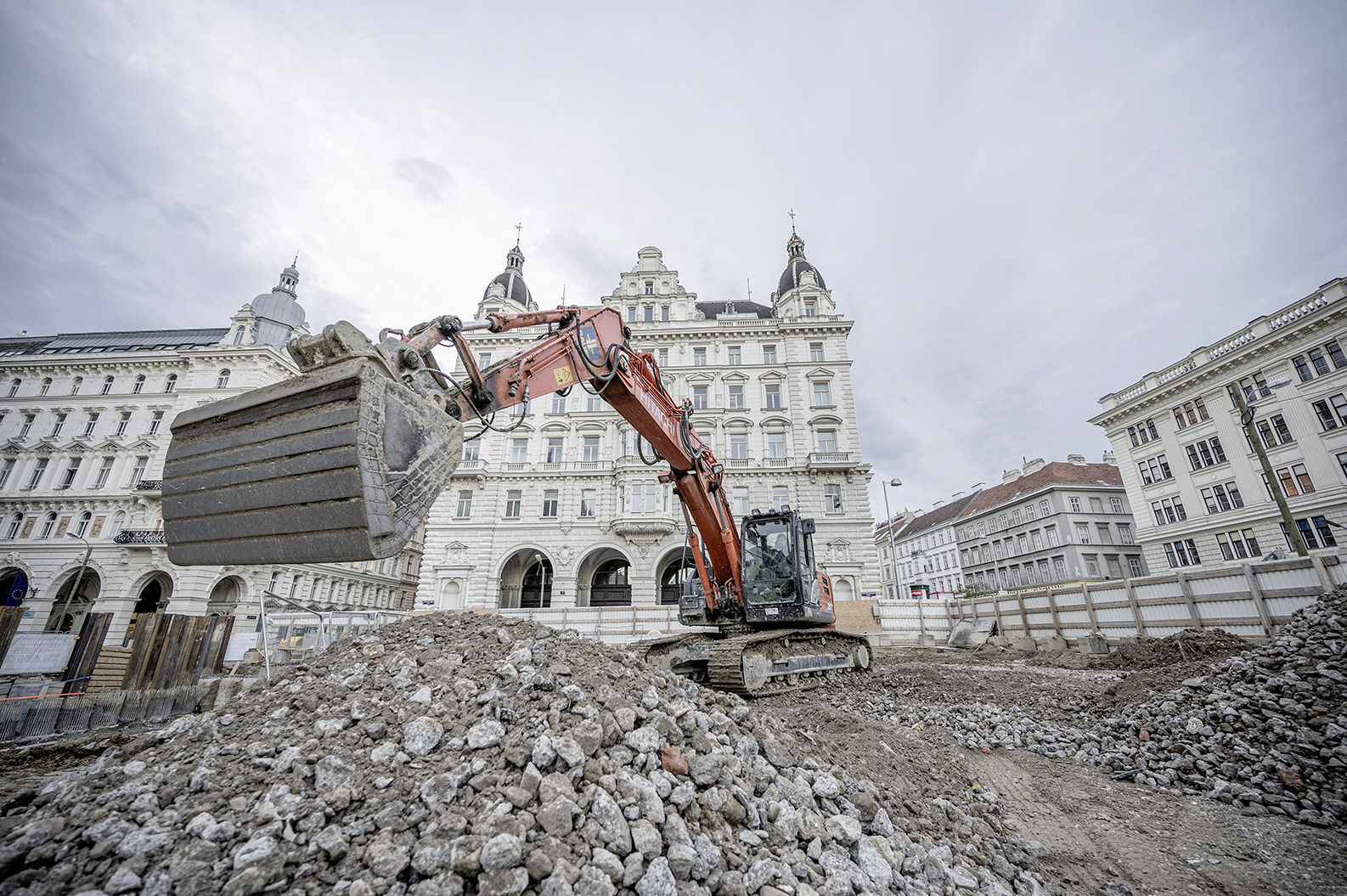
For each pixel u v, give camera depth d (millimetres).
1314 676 6664
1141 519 36250
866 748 6160
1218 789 5801
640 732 3834
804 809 3887
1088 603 19281
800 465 33312
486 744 3506
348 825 2885
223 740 3660
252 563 3973
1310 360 28031
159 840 2682
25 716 8812
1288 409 28641
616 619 26844
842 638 12898
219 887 2510
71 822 2861
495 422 35656
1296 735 6027
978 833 4723
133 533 36875
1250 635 14047
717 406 35438
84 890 2412
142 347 45719
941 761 6637
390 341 4445
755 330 36719
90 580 38406
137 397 42094
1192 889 4152
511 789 3111
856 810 4176
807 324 36594
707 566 11094
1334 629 7223
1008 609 23422
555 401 36344
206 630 13781
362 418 3746
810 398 35281
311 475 3785
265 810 2871
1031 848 4730
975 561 60438
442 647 4719
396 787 3146
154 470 39500
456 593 32969
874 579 31344
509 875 2604
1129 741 7238
